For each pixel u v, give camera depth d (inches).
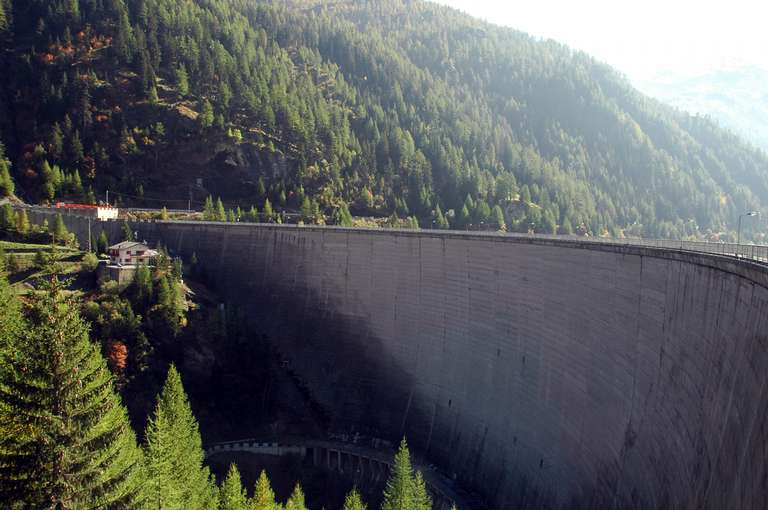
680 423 2160.4
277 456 4421.8
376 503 4037.9
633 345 2657.5
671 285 2422.5
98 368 1717.5
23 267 5118.1
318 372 4990.2
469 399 3907.5
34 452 1595.7
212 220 7076.8
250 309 5536.4
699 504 1841.8
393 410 4485.7
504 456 3531.0
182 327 4847.4
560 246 3304.6
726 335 1947.6
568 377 3134.8
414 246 4461.1
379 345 4662.9
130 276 5022.1
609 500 2596.0
